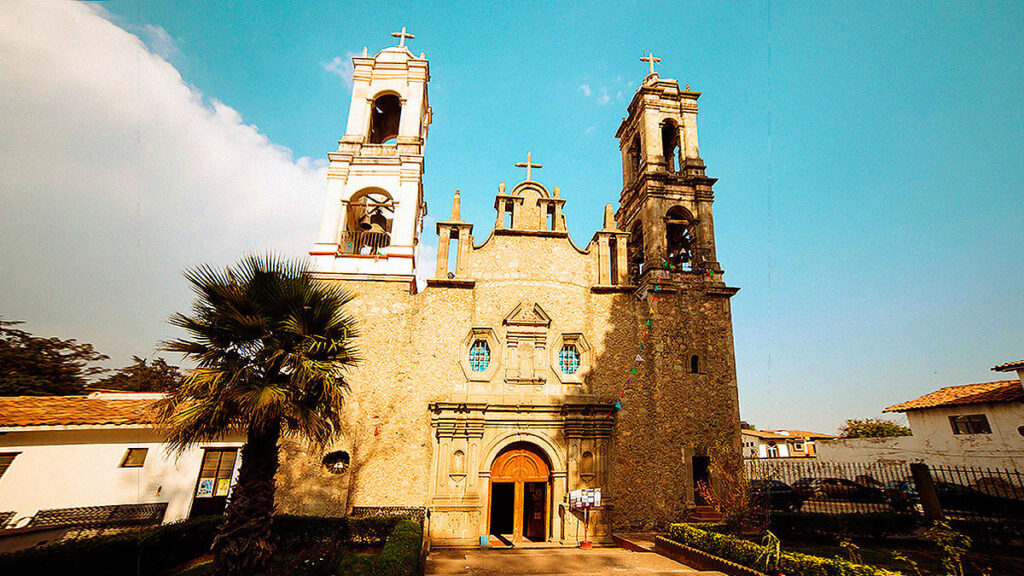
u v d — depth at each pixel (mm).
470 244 21047
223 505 16344
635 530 17953
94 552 9930
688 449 19062
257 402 9914
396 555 9680
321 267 20016
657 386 19719
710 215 22797
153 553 11359
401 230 20812
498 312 20203
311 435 11016
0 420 13672
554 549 16750
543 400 19016
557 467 18375
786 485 22141
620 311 21000
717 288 21203
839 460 30906
